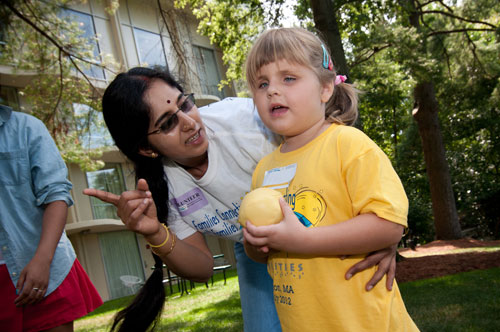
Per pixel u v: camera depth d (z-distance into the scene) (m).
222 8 11.55
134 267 17.20
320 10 7.49
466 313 4.59
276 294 1.85
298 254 1.74
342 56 7.38
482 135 22.02
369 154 1.63
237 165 2.40
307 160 1.82
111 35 16.44
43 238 2.17
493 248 12.02
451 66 18.27
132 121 2.18
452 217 15.97
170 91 2.20
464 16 16.89
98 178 16.19
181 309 7.45
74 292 2.32
